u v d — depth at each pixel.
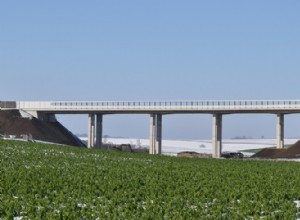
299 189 36.78
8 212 25.36
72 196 31.56
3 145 70.88
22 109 132.25
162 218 24.56
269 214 26.78
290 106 112.25
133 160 64.19
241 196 32.75
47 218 24.11
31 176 40.53
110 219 24.73
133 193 33.03
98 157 65.31
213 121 118.12
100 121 125.81
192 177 44.56
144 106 118.75
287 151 114.25
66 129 140.25
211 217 25.33
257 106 114.00
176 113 120.38
